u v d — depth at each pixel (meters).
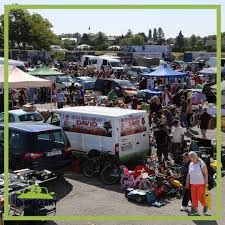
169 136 14.00
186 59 68.75
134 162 13.31
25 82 21.08
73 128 13.55
